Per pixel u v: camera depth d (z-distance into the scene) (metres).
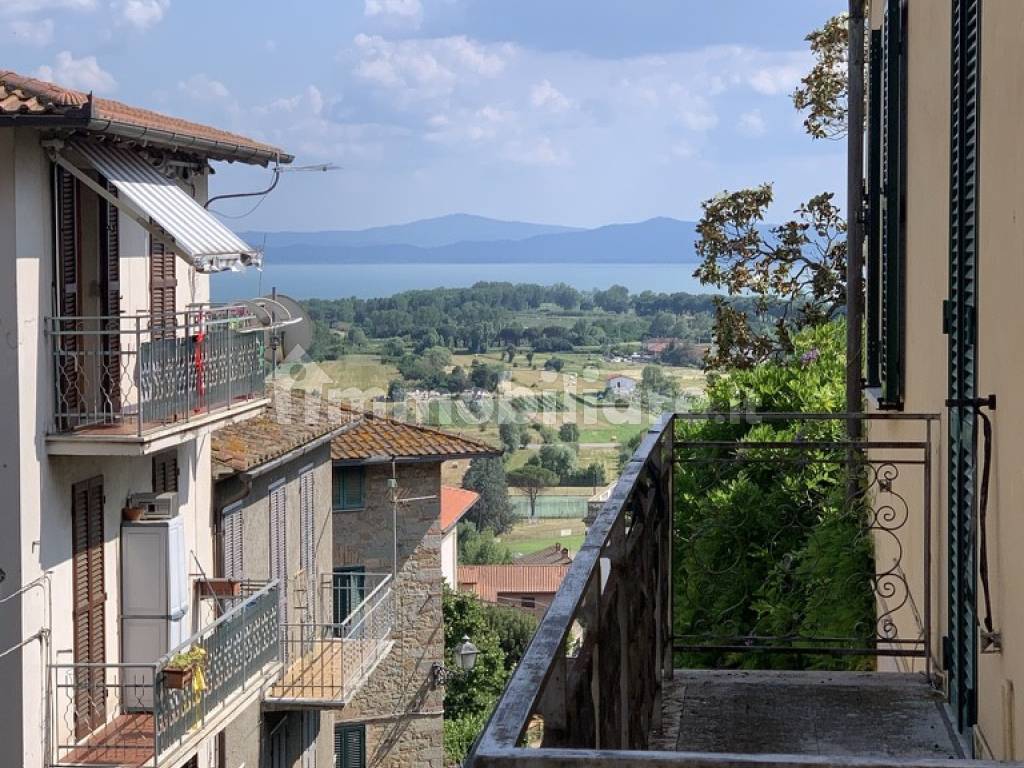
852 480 10.95
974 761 2.51
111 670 16.19
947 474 6.50
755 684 7.19
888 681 7.12
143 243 17.14
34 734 14.24
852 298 12.32
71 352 14.55
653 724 6.56
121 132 14.38
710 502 11.26
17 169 13.99
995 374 5.08
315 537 24.38
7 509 14.09
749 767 2.46
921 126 8.24
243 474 19.52
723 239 24.70
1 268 14.01
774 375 14.19
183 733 15.14
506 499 68.56
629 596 5.21
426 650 29.53
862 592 10.02
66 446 14.53
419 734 29.73
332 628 25.03
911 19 8.88
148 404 15.18
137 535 16.39
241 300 18.70
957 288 5.84
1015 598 4.68
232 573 20.05
